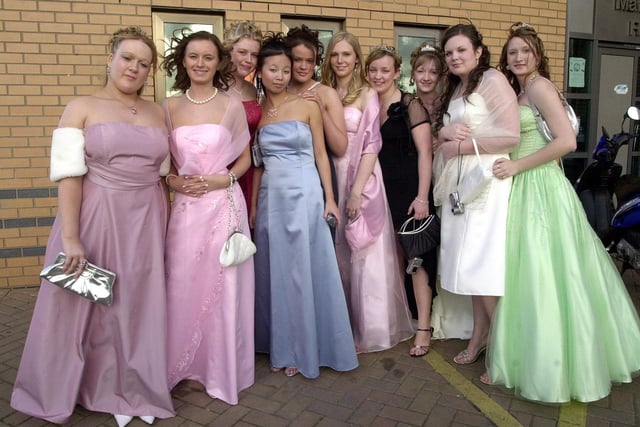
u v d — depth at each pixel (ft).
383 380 10.15
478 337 10.76
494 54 18.07
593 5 20.57
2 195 14.49
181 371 9.60
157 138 8.73
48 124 14.48
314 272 10.17
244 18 15.43
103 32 14.43
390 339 11.34
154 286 8.86
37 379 8.46
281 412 9.05
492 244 9.50
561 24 18.81
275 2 15.62
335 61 10.85
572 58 20.80
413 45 17.54
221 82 9.82
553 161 9.72
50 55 14.24
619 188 14.03
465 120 9.77
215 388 9.50
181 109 9.41
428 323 11.33
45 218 14.87
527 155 9.71
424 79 11.34
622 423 8.63
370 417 8.89
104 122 8.27
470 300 11.84
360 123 10.69
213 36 9.32
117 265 8.48
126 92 8.57
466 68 9.95
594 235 9.98
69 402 8.41
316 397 9.53
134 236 8.59
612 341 9.41
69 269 8.03
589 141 21.54
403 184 11.02
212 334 9.46
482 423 8.68
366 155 10.59
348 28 16.39
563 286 9.06
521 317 9.20
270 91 10.13
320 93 10.44
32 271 14.98
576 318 8.89
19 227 14.74
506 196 9.64
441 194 10.34
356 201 10.53
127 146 8.34
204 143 9.16
